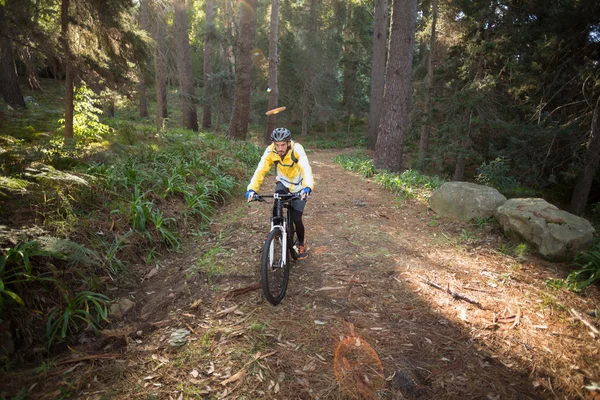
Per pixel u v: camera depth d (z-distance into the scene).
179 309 3.52
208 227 5.77
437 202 6.92
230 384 2.57
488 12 12.73
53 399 2.39
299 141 27.77
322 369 2.75
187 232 5.40
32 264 3.33
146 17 15.31
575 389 2.67
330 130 32.88
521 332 3.30
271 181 9.30
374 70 20.17
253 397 2.47
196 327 3.21
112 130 9.42
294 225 4.43
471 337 3.19
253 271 4.25
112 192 5.26
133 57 7.68
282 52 29.34
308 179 3.75
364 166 11.38
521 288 4.09
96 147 6.98
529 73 10.98
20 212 3.97
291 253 4.39
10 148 5.24
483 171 12.04
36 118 8.70
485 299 3.84
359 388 2.58
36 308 3.07
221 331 3.14
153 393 2.48
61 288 3.21
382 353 2.94
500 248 5.28
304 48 28.16
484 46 12.03
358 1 29.62
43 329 2.98
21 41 6.44
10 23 6.02
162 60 15.79
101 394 2.46
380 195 8.38
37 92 19.53
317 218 6.53
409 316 3.48
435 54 17.02
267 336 3.08
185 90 20.14
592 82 10.45
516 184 11.58
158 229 4.88
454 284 4.14
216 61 30.52
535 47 11.74
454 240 5.59
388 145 11.65
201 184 6.76
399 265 4.60
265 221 6.09
